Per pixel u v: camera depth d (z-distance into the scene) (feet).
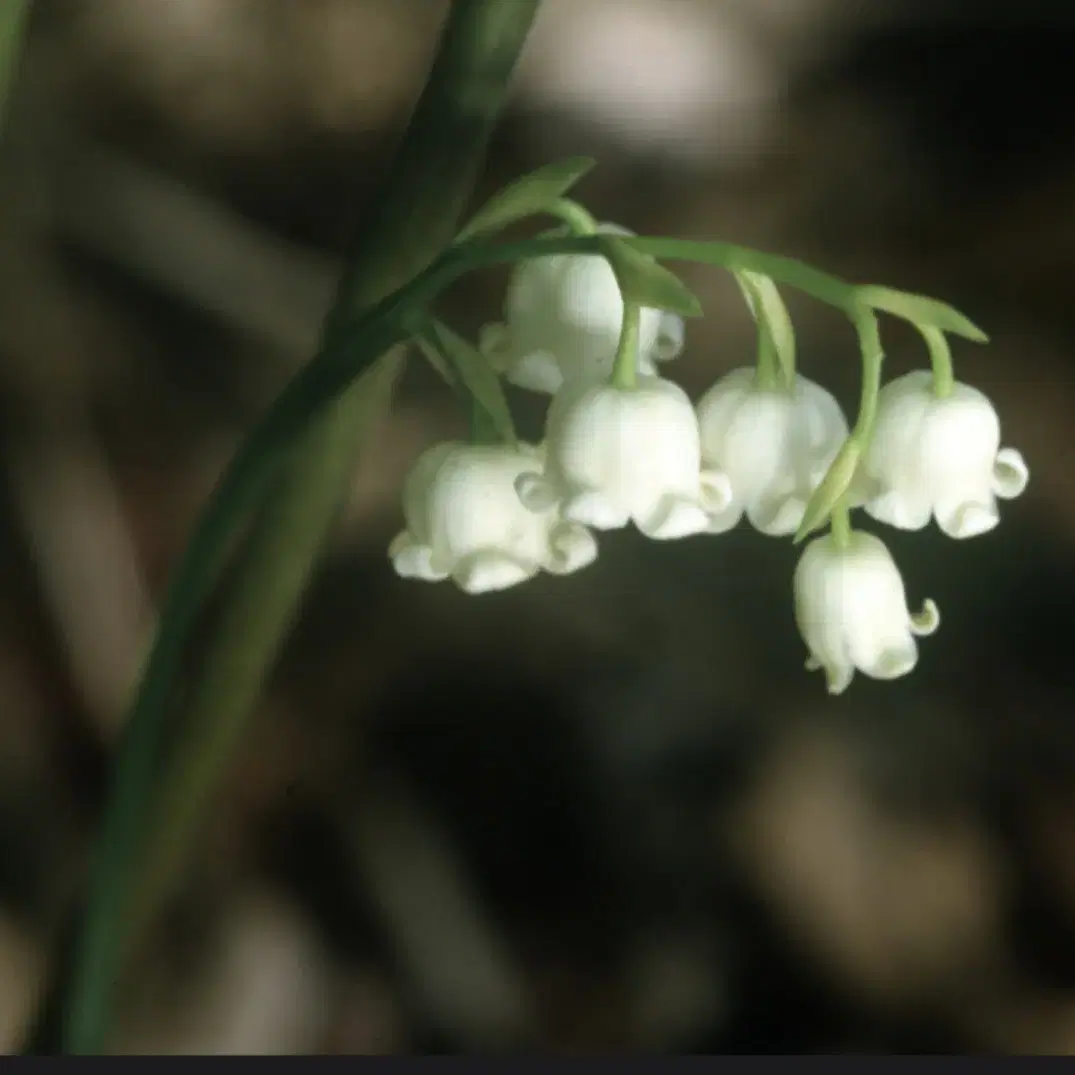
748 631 1.54
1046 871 1.43
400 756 1.48
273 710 1.48
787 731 1.49
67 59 1.75
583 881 1.42
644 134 1.83
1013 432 1.65
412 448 1.58
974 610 1.56
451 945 1.38
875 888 1.42
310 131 1.80
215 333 1.64
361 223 1.12
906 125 1.89
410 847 1.43
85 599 1.47
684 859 1.44
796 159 1.85
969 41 1.97
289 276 1.67
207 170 1.74
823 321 1.72
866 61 1.95
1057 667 1.53
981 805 1.47
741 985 1.39
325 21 1.86
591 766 1.47
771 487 1.11
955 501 1.10
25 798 1.40
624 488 1.09
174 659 1.11
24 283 1.60
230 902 1.37
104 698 1.45
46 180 1.65
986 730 1.50
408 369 1.61
